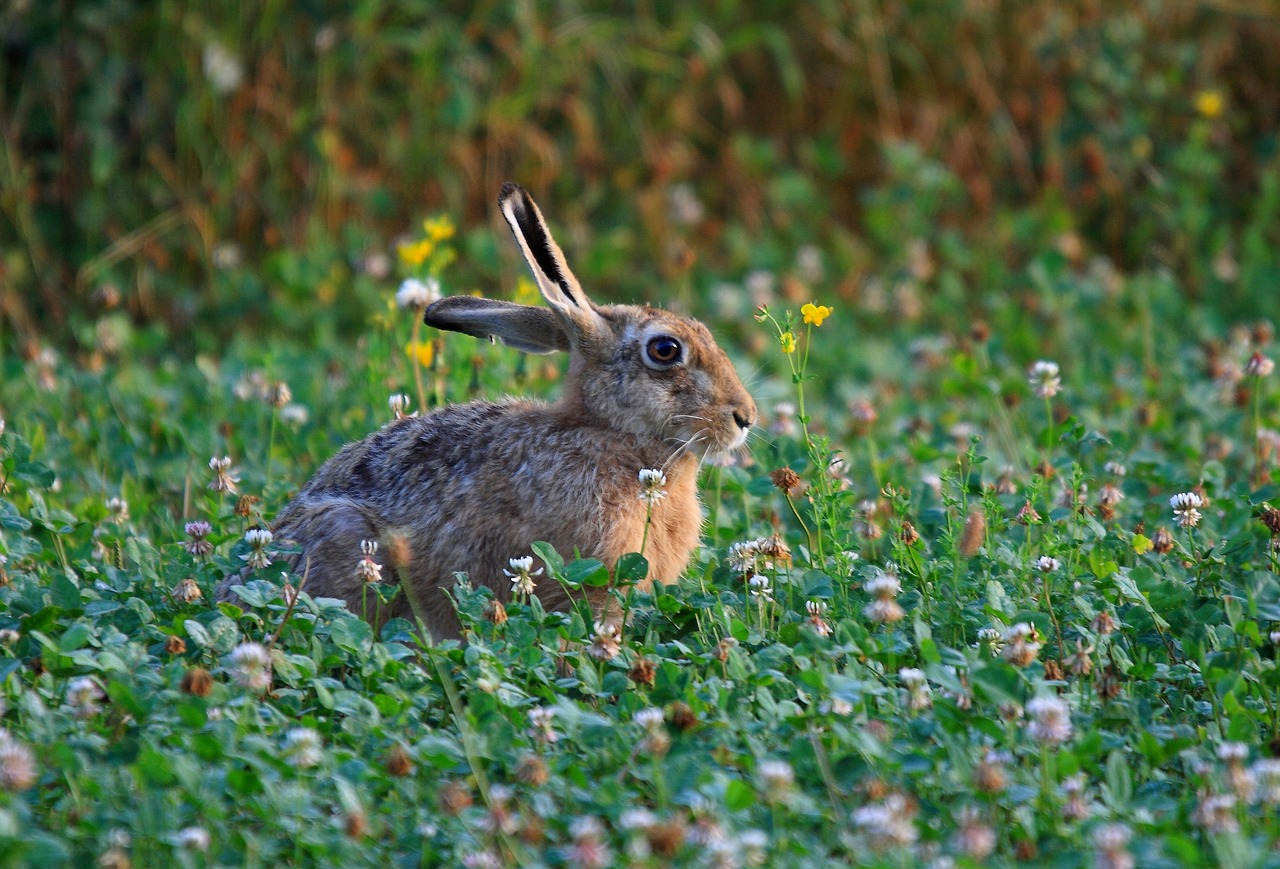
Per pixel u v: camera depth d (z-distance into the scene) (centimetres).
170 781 675
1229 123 2147
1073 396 1427
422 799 706
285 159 1923
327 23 1961
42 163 1877
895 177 2064
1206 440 1326
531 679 835
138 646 796
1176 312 1777
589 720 739
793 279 1878
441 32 1984
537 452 971
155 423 1328
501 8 2052
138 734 740
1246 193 2103
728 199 2100
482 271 1897
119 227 1867
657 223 2012
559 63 2044
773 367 1648
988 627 888
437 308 1098
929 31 2131
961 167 2088
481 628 862
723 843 626
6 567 969
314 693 815
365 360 1418
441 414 1037
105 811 662
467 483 970
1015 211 2100
